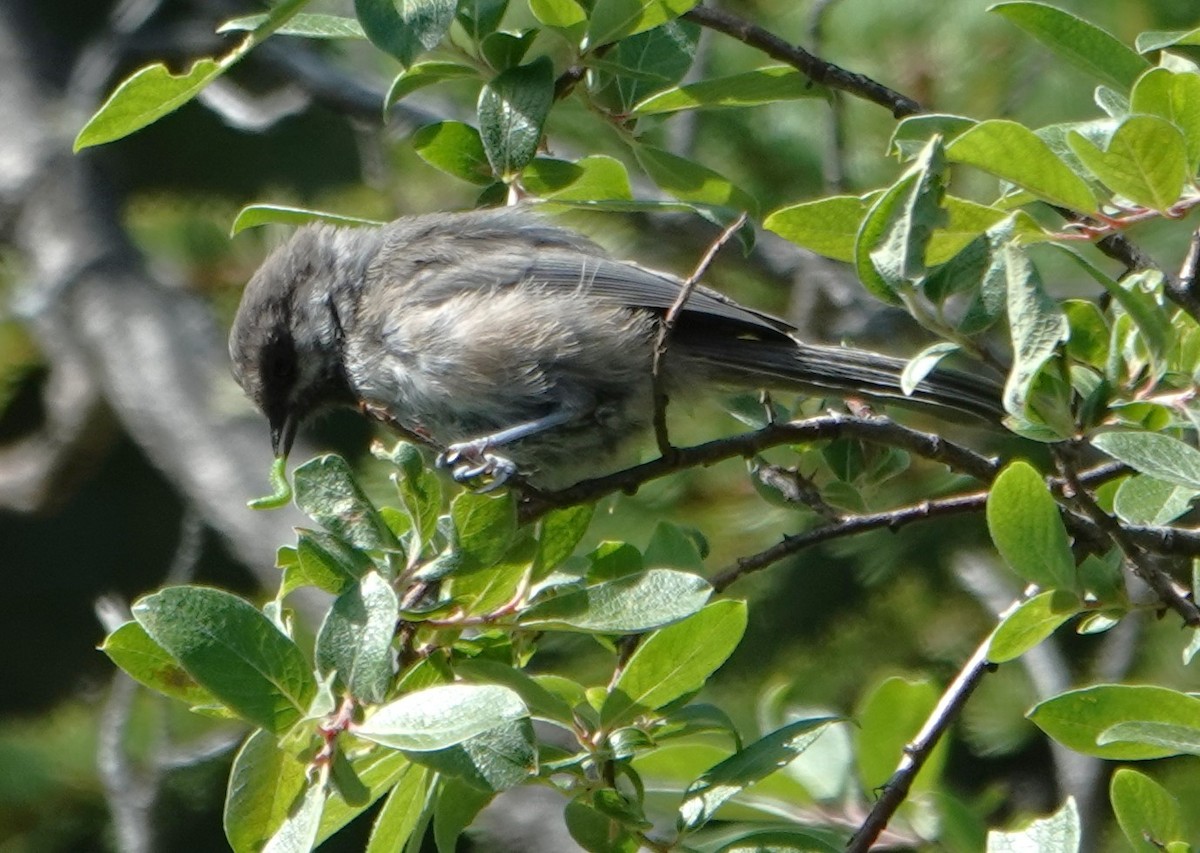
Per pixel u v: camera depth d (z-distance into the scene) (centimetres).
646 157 813
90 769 1620
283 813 557
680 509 1253
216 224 1928
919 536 1272
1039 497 604
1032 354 588
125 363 1827
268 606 624
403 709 545
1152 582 620
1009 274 595
